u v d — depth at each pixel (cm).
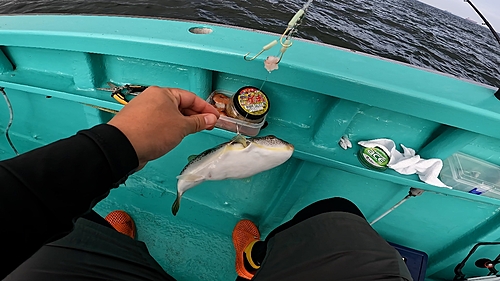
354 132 105
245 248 140
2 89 120
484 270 142
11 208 36
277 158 86
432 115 84
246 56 82
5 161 40
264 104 90
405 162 97
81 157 43
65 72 112
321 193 128
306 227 89
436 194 118
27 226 38
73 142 44
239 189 139
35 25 96
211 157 86
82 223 95
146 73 103
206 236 152
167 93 64
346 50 95
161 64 99
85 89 107
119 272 88
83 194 43
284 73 83
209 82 98
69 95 104
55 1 709
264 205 144
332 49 94
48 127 140
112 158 45
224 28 97
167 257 145
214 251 149
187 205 154
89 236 93
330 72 81
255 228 150
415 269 137
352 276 71
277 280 79
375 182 118
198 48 83
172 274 141
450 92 84
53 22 98
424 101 80
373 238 81
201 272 142
